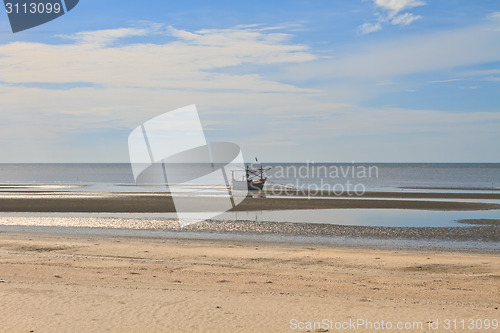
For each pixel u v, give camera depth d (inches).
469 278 595.2
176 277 565.6
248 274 601.0
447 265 680.4
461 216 1373.0
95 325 357.1
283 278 575.8
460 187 3043.8
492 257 757.3
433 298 469.1
